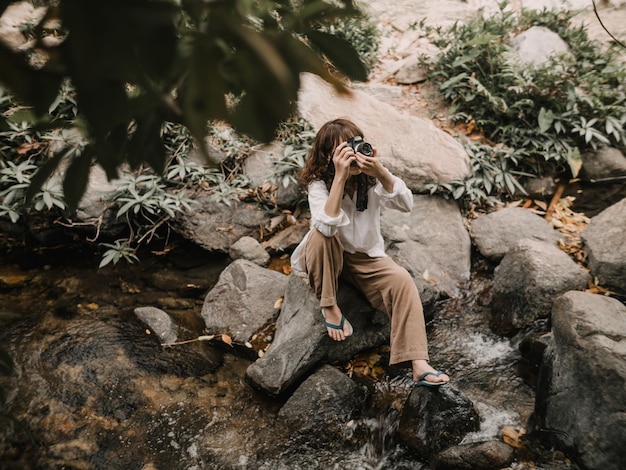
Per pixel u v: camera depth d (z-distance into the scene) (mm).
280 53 406
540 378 2322
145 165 516
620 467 1927
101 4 326
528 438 2180
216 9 380
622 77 4078
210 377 2562
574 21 5113
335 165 2252
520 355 2607
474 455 2035
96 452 2188
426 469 2117
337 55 449
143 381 2527
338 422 2299
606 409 1980
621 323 2182
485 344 2697
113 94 369
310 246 2406
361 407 2371
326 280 2393
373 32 5023
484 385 2461
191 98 385
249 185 3637
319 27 450
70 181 461
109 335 2783
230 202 3492
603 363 2025
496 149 3770
